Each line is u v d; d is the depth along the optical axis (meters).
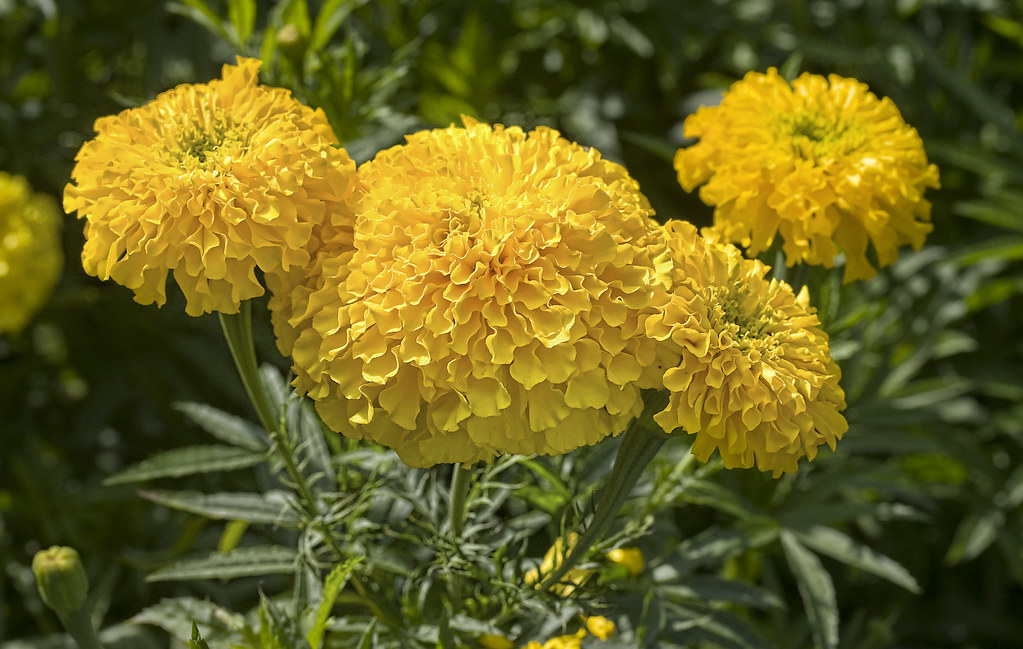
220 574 0.84
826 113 0.87
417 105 1.13
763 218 0.85
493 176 0.77
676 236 0.78
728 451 0.76
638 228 0.77
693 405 0.75
